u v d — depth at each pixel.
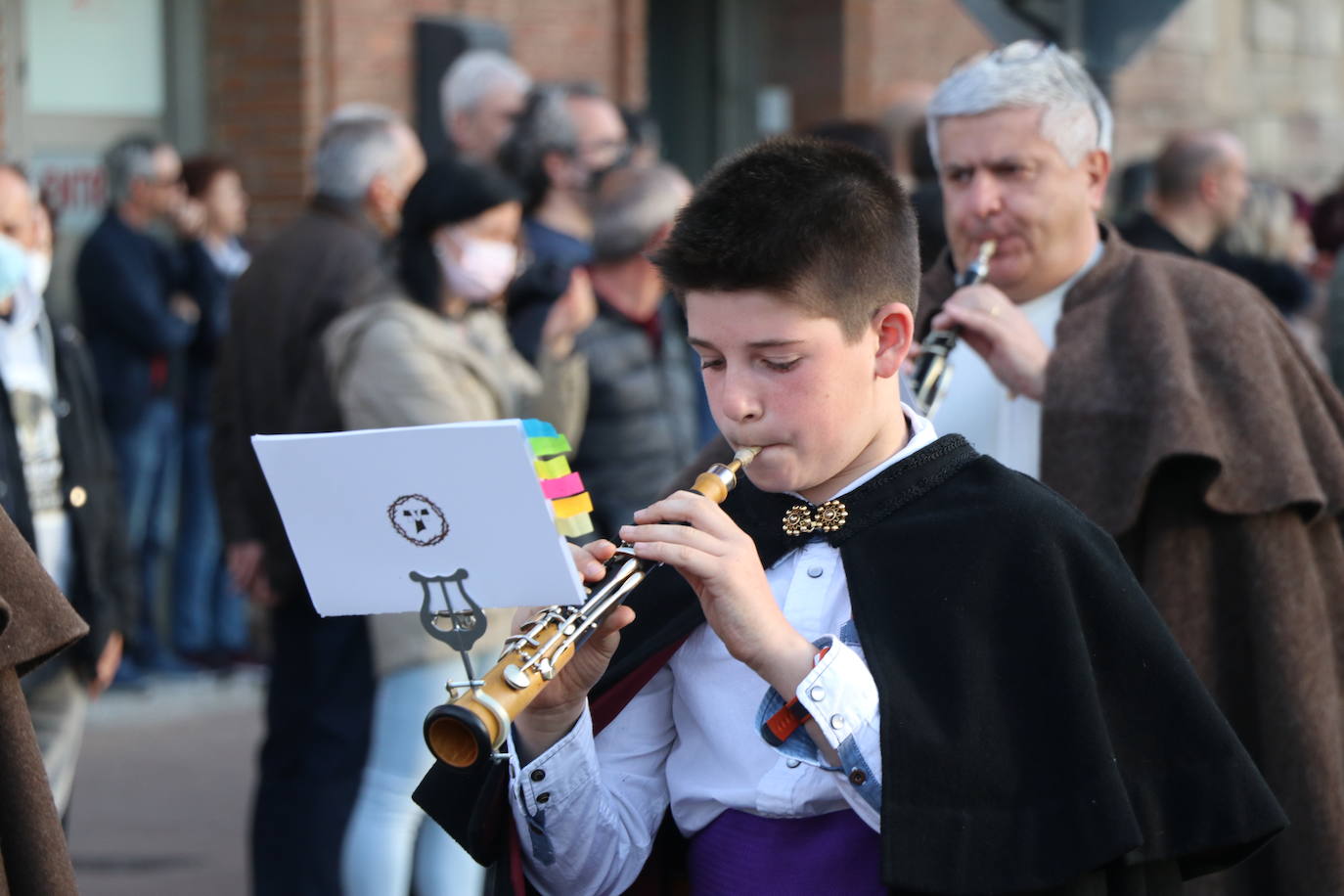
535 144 9.15
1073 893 3.26
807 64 15.38
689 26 15.48
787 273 3.16
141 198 10.36
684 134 15.62
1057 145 4.87
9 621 3.46
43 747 6.40
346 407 6.38
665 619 3.55
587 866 3.48
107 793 9.13
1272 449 4.66
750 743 3.41
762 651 3.19
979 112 4.88
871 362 3.32
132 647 7.36
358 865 6.32
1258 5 18.20
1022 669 3.28
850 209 3.23
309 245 7.49
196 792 9.23
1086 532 3.45
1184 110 17.39
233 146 11.88
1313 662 4.70
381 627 6.30
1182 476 4.71
